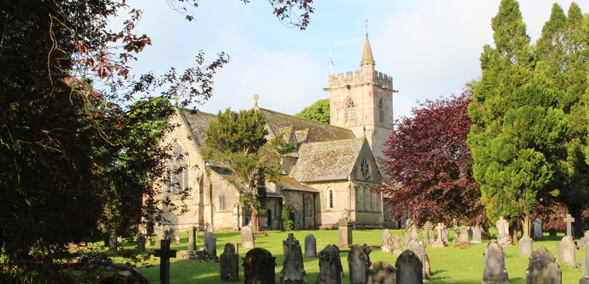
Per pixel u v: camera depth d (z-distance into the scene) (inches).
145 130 640.4
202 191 3006.9
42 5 502.0
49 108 492.4
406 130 2178.9
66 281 560.7
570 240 1118.4
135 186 618.5
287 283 933.2
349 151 3651.6
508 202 1737.2
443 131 2084.2
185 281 1022.4
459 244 1696.6
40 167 515.2
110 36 536.1
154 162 628.1
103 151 585.3
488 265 930.7
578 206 2108.8
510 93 1790.1
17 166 500.7
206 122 3321.9
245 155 2738.7
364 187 3631.9
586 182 2009.1
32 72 499.5
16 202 514.9
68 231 557.6
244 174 2689.5
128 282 715.4
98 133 548.7
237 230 2881.4
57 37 538.3
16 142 490.3
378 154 4916.3
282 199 3238.2
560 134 1756.9
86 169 552.4
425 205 2031.3
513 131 1745.8
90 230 593.9
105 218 584.7
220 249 1710.1
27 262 541.0
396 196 2148.1
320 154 3754.9
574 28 2308.1
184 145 3085.6
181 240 2170.3
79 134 554.3
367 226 3617.1
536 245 1692.9
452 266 1198.9
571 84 2240.4
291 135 3826.3
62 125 493.0
